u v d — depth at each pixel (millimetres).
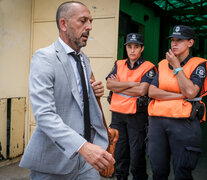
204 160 3324
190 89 1784
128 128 2438
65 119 1196
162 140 1968
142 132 2395
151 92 2010
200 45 13867
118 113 2488
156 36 7309
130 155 2574
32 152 1228
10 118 3045
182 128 1854
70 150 989
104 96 2949
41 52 1152
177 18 8969
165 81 1944
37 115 1043
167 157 2004
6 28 2916
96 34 2949
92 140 1348
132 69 2471
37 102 1062
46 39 3205
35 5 3236
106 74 2922
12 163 3107
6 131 3002
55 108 1107
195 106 1832
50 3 3150
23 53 3182
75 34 1192
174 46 1930
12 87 3051
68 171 1235
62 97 1179
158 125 1970
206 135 4773
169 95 1914
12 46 3014
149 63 2479
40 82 1086
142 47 2512
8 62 2975
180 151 1864
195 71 1864
